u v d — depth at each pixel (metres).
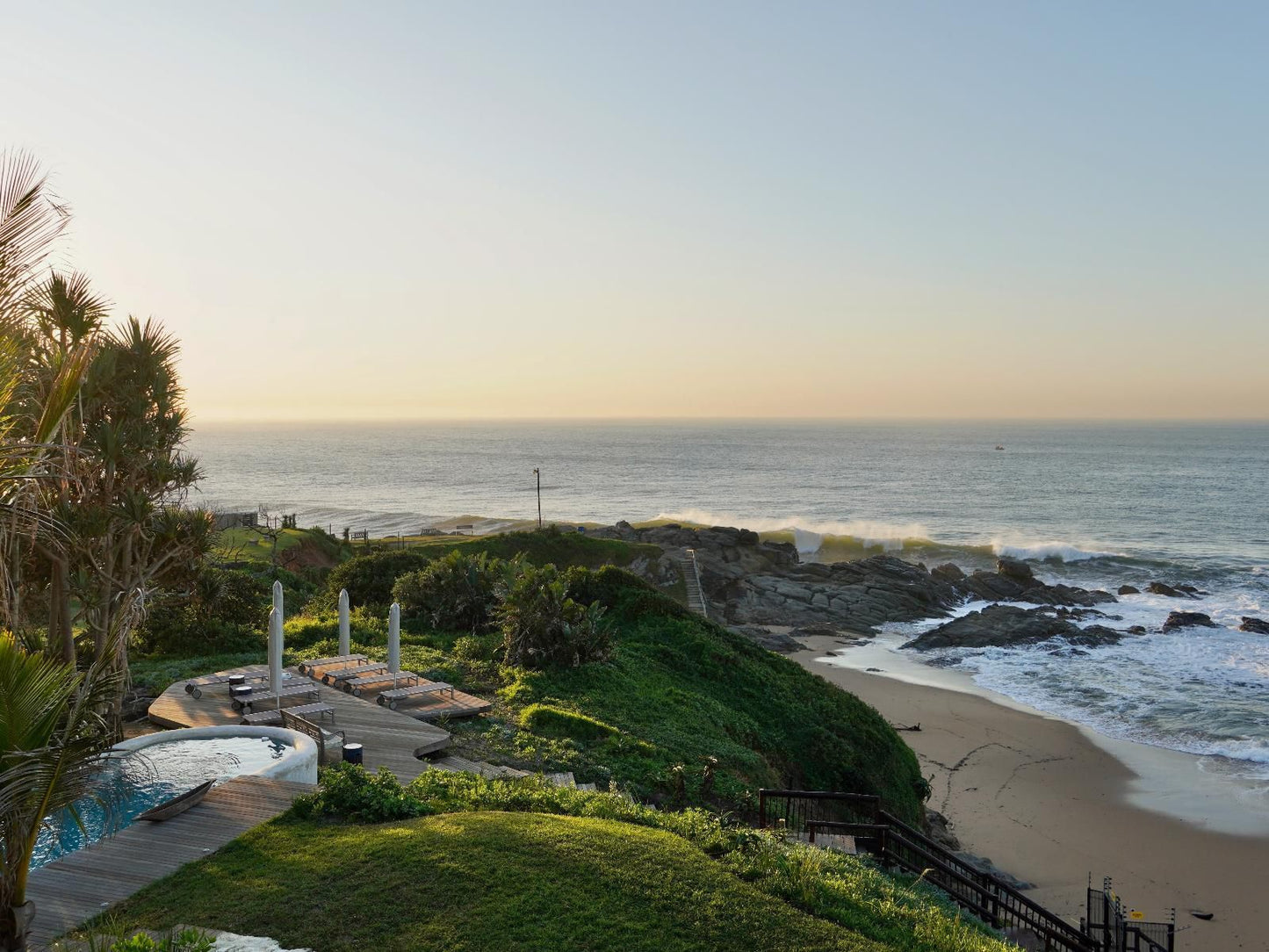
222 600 29.08
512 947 8.73
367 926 9.09
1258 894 26.59
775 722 30.69
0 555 14.12
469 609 33.53
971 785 35.78
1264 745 39.69
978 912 16.67
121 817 11.87
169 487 18.88
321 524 125.12
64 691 8.40
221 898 9.73
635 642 34.78
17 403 10.03
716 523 122.56
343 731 19.61
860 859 16.56
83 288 16.47
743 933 9.27
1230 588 81.44
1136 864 28.67
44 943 8.89
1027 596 73.88
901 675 53.44
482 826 11.66
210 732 16.55
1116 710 45.16
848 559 96.88
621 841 11.39
